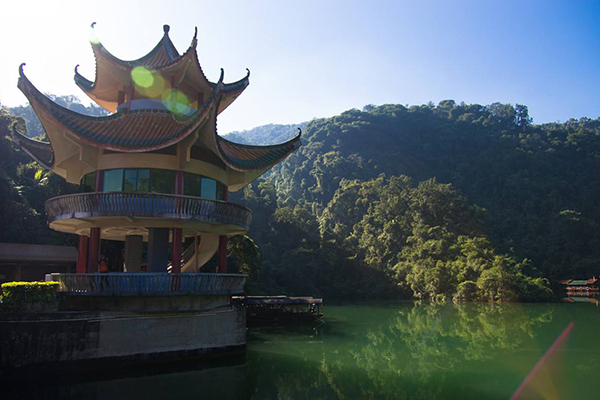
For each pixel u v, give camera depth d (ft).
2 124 171.94
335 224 428.56
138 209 68.54
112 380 63.87
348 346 109.40
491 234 380.37
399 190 400.26
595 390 68.90
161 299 69.31
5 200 139.74
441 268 283.59
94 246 75.66
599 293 298.56
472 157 563.89
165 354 68.69
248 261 168.86
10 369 58.34
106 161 76.79
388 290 318.86
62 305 67.31
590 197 436.76
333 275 347.15
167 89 83.97
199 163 79.77
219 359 74.79
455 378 76.95
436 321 168.04
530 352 103.24
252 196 367.86
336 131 612.70
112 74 82.58
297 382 72.64
